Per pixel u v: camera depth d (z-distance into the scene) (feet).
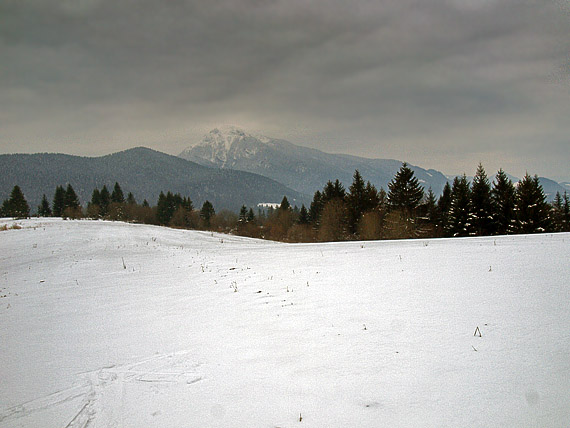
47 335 22.22
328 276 31.19
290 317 21.45
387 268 31.35
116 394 14.16
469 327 17.03
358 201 153.17
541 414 10.61
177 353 17.76
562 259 27.22
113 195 302.86
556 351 14.07
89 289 35.86
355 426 10.84
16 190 249.75
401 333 17.24
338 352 15.97
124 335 21.24
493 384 12.35
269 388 13.51
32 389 15.05
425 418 10.94
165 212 297.74
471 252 34.60
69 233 88.38
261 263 43.86
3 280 43.29
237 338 19.01
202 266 45.44
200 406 12.75
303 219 234.38
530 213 110.32
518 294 20.59
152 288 34.53
